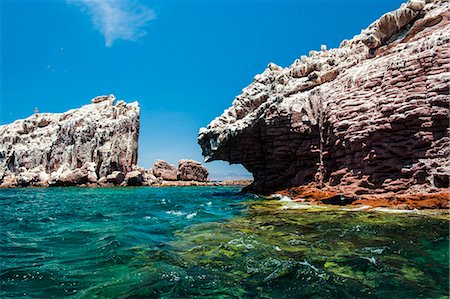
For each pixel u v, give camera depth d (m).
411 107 13.43
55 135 60.53
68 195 32.38
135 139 56.94
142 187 51.53
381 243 7.79
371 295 5.00
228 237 9.26
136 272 6.33
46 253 7.91
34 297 5.21
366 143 14.66
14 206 21.44
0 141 61.84
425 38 14.86
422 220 10.02
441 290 5.11
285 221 11.40
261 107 21.61
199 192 35.75
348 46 22.20
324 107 18.14
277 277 5.89
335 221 10.77
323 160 18.25
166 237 9.59
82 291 5.44
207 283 5.69
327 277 5.79
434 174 12.50
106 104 62.62
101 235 10.01
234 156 24.69
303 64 23.09
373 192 14.30
